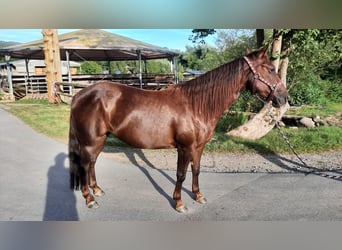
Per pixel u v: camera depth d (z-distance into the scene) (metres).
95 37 16.89
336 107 11.73
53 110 10.45
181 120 2.86
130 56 19.59
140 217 2.93
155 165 4.67
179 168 2.99
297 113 9.78
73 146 3.18
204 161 4.86
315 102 12.16
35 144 5.98
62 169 4.42
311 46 5.68
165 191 3.58
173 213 3.01
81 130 3.05
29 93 17.05
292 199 3.29
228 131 7.32
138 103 2.91
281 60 6.26
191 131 2.88
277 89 2.85
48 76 12.42
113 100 2.96
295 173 4.20
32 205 3.18
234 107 8.88
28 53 15.89
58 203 3.23
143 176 4.12
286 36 5.99
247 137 6.41
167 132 2.89
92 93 3.02
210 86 2.89
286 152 5.35
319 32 5.27
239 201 3.27
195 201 3.28
